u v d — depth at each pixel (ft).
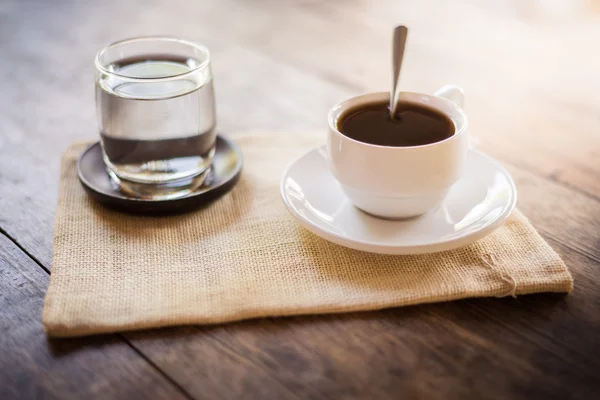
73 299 1.46
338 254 1.58
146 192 1.74
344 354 1.36
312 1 3.15
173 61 1.82
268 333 1.41
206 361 1.36
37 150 2.02
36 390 1.31
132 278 1.52
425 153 1.50
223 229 1.67
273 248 1.60
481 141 2.03
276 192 1.80
